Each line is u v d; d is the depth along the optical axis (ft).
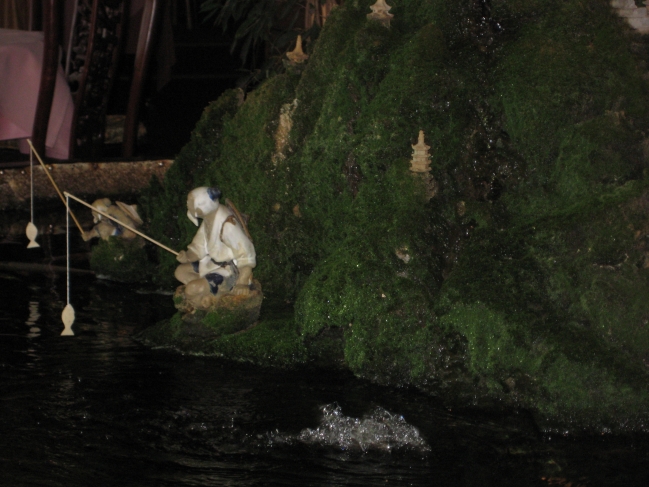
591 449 16.16
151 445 16.05
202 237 21.25
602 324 17.52
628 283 17.69
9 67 39.17
